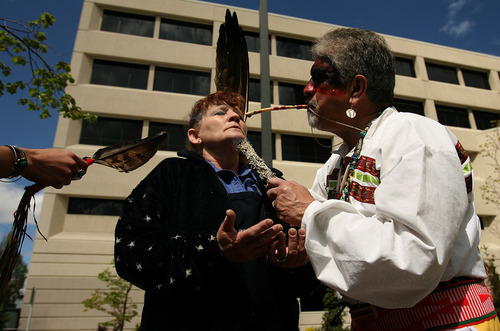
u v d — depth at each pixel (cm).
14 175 126
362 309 134
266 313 133
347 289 104
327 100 152
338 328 1009
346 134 162
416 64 1711
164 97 1309
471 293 112
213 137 167
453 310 109
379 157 126
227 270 125
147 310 127
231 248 112
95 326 1017
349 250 102
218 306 125
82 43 1312
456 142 127
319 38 165
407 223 97
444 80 1764
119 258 128
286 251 131
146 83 1350
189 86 1391
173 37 1455
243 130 176
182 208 134
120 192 1152
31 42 446
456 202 100
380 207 105
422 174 102
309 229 114
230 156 171
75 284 1033
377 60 145
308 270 145
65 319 1002
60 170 136
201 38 1483
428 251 93
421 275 93
